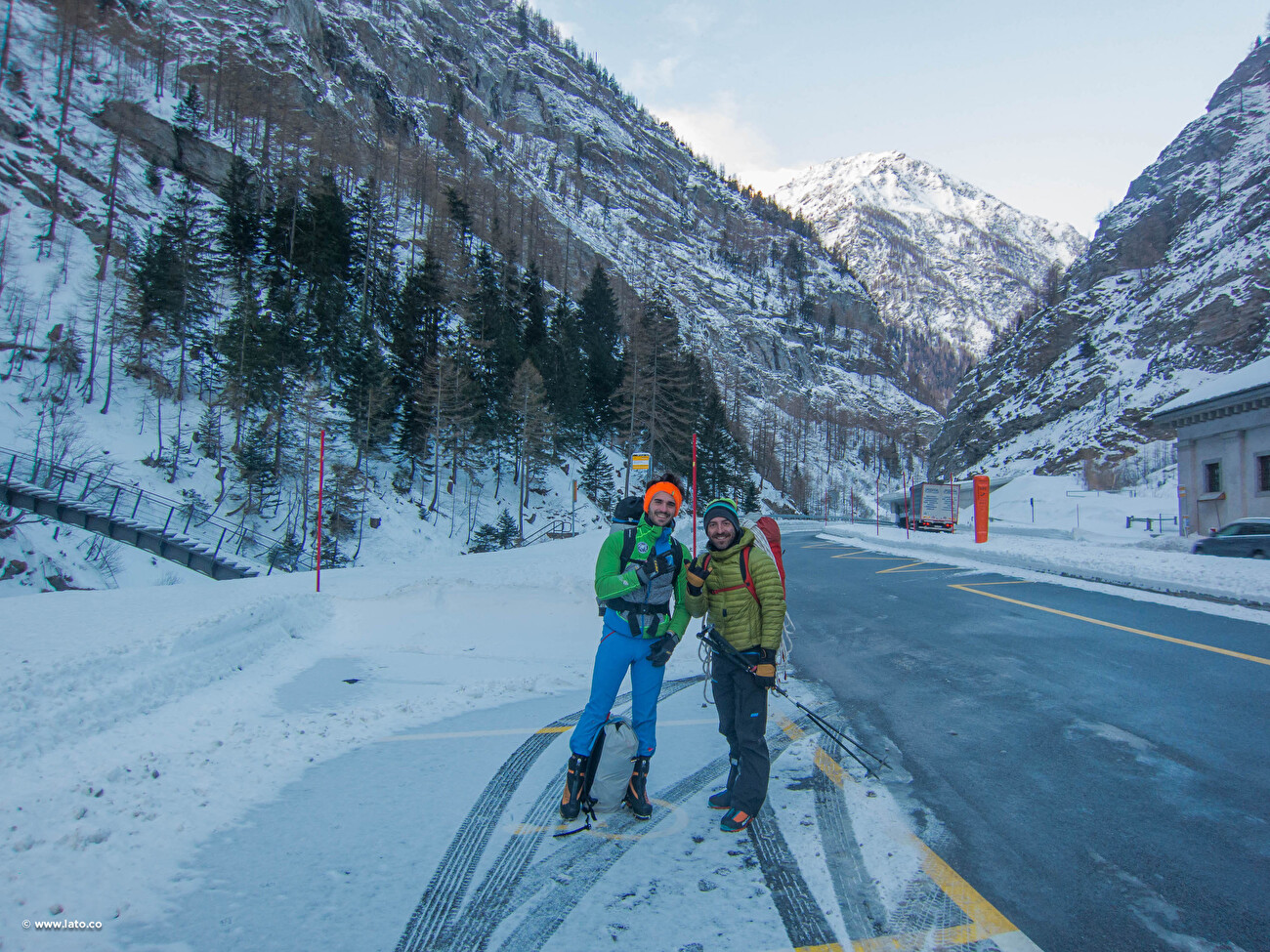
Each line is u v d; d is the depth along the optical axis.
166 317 46.16
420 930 2.43
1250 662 6.12
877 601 11.09
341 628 8.41
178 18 109.56
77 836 2.99
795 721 5.10
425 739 4.66
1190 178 94.50
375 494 46.34
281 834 3.20
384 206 98.19
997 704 5.30
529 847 3.11
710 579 3.48
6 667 4.89
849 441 188.38
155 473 38.25
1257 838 3.06
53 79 67.62
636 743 3.40
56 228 52.69
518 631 8.42
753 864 2.94
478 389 56.03
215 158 75.88
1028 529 35.38
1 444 34.66
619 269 192.38
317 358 51.53
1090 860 2.92
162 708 4.95
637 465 15.33
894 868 2.88
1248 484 21.98
